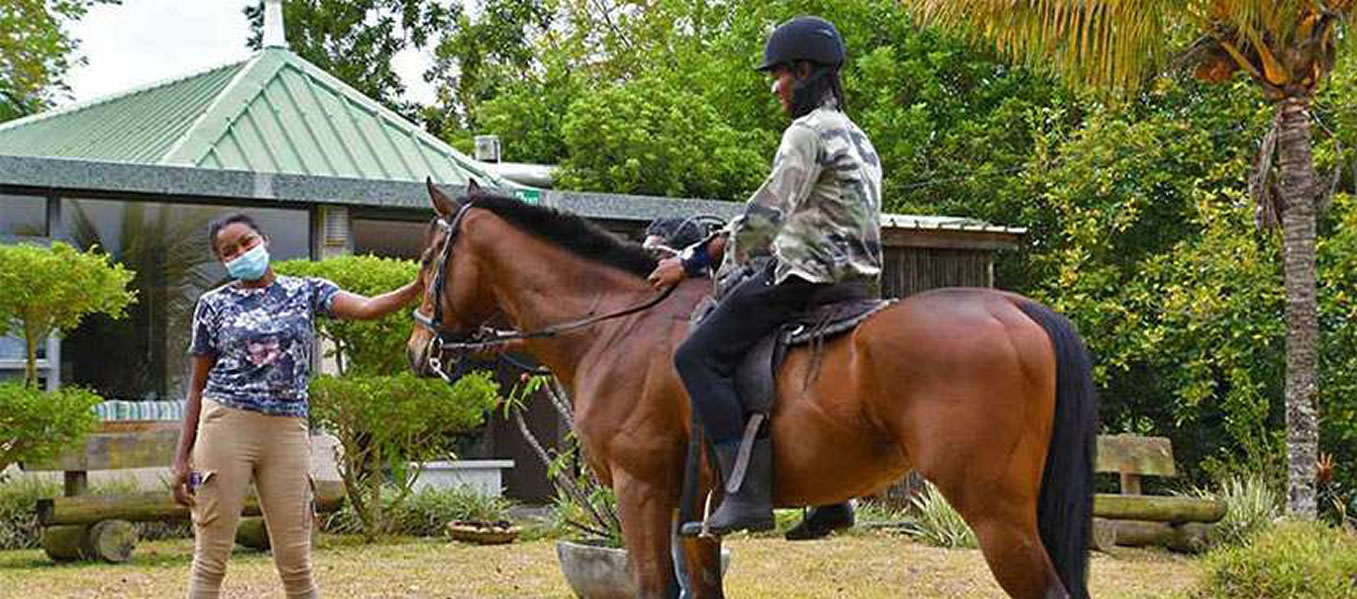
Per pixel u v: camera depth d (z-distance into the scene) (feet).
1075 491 15.28
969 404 15.08
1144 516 38.19
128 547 33.50
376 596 28.43
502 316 19.84
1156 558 37.27
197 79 51.49
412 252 54.39
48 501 32.81
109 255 39.37
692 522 17.22
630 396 18.02
